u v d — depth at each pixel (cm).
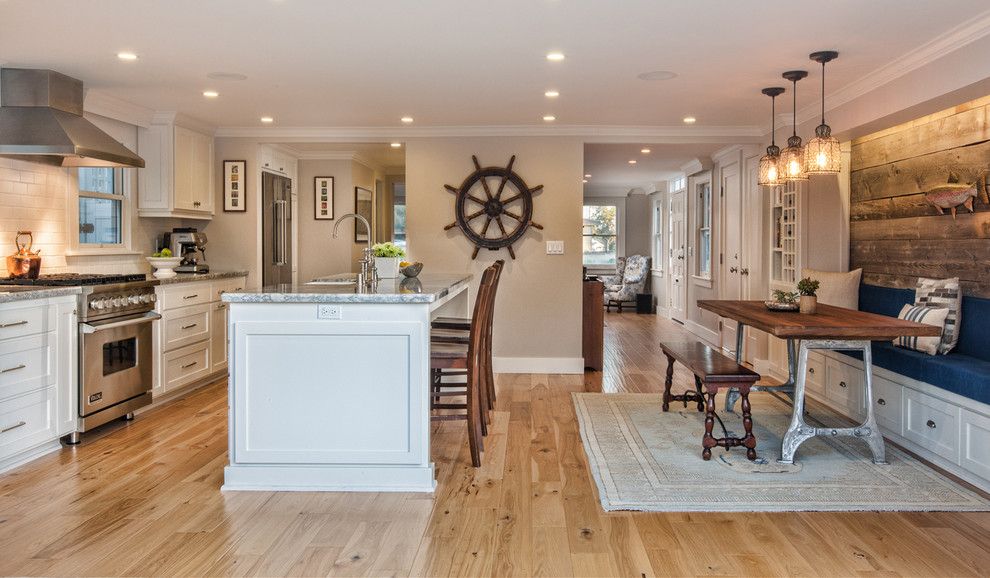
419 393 333
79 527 290
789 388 487
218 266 661
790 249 610
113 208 558
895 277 509
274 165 721
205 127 630
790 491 331
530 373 658
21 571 250
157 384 504
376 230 939
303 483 336
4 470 364
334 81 470
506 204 653
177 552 267
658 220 1243
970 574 249
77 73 444
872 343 449
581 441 426
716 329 817
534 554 266
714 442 381
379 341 332
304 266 812
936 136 459
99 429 449
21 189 454
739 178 718
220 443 417
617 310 1295
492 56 409
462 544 275
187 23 348
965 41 352
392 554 265
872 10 328
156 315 486
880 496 324
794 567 255
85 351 416
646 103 540
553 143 651
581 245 655
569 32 363
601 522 297
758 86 481
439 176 656
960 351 416
